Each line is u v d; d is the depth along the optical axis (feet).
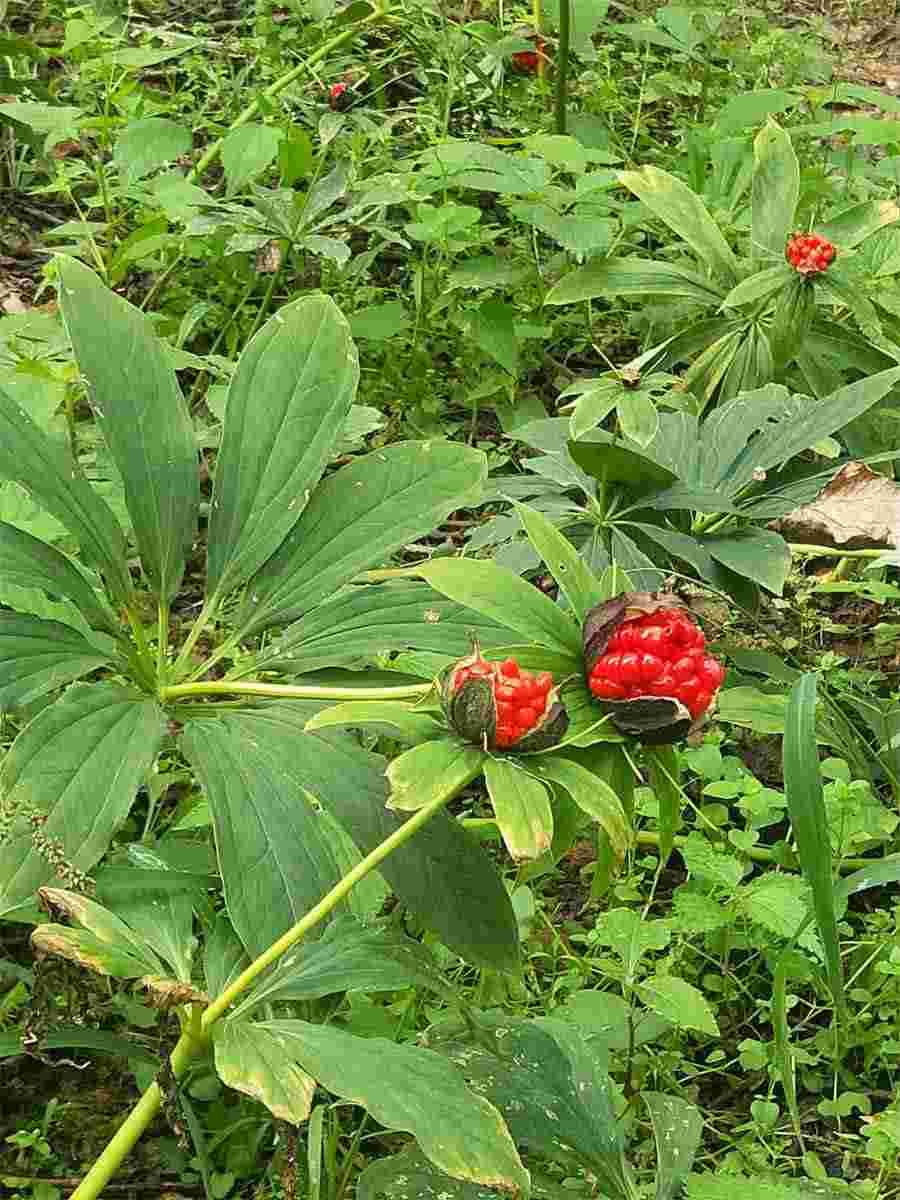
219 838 1.68
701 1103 2.14
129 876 1.75
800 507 2.60
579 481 2.69
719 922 2.03
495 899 1.74
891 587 2.78
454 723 1.51
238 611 1.91
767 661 2.61
